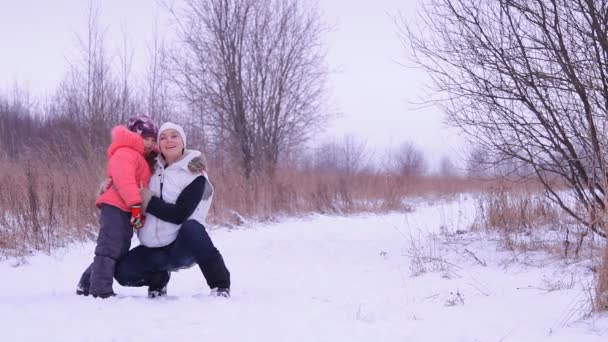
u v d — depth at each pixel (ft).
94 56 53.01
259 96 61.36
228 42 60.23
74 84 53.11
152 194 15.01
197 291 17.90
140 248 15.31
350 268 23.26
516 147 22.91
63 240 28.73
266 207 46.75
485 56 22.53
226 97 60.54
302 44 63.00
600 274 13.60
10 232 27.99
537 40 21.49
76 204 31.48
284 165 59.57
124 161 14.74
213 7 60.29
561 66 20.81
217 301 14.08
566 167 21.84
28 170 31.32
